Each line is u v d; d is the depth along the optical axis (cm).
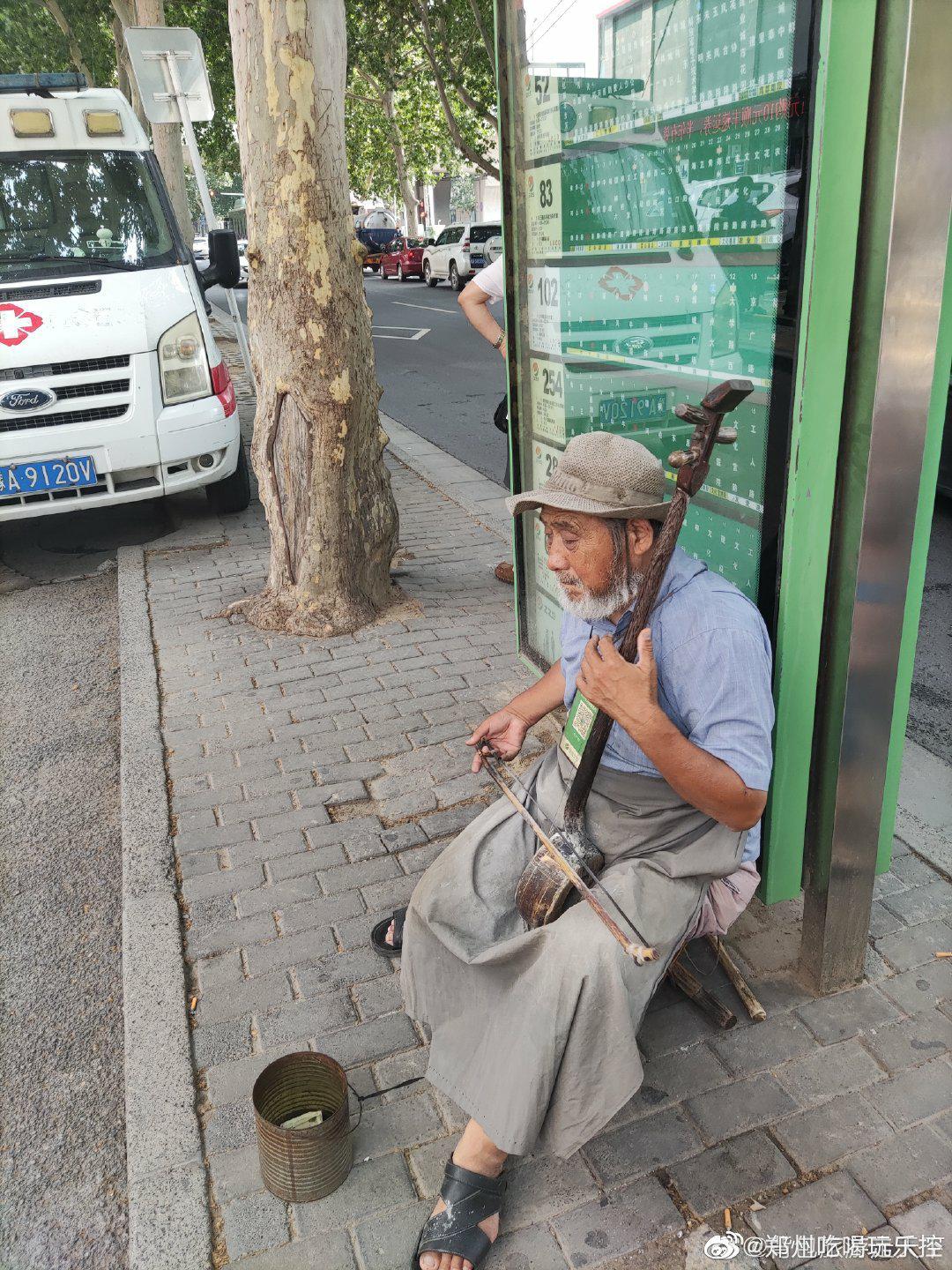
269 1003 243
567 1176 197
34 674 449
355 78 3191
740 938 256
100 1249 192
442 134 2944
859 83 165
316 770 343
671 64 232
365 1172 199
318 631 450
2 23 2348
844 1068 217
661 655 183
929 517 211
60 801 348
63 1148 214
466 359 1381
